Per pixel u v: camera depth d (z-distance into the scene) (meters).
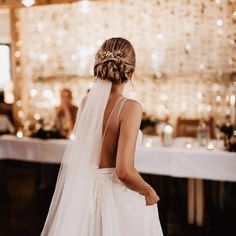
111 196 1.82
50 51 6.95
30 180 5.53
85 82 6.73
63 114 4.70
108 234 1.77
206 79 6.05
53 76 6.91
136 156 3.45
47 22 6.92
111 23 6.62
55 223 1.95
